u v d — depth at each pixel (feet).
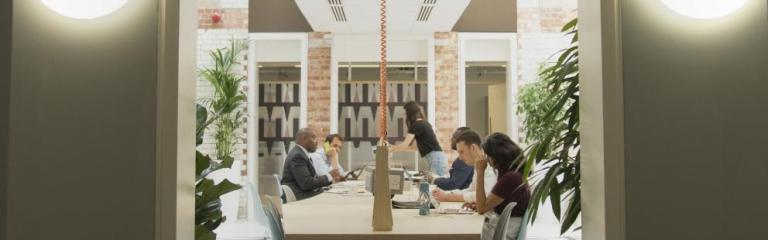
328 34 24.86
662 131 5.28
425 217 10.45
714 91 5.27
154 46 5.30
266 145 25.55
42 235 5.23
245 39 24.14
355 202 12.85
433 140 17.57
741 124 5.25
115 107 5.27
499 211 10.28
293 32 24.84
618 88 5.29
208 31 24.13
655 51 5.31
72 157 5.24
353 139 25.55
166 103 5.28
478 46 25.49
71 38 5.25
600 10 5.37
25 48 5.20
